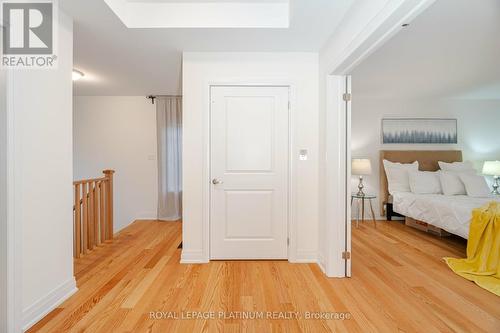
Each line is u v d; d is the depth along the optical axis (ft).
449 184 14.47
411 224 15.35
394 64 11.36
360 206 17.28
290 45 9.34
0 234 5.52
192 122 9.84
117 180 16.97
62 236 7.18
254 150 10.08
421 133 17.15
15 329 5.69
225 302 7.17
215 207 10.09
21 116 5.88
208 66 9.86
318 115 9.93
